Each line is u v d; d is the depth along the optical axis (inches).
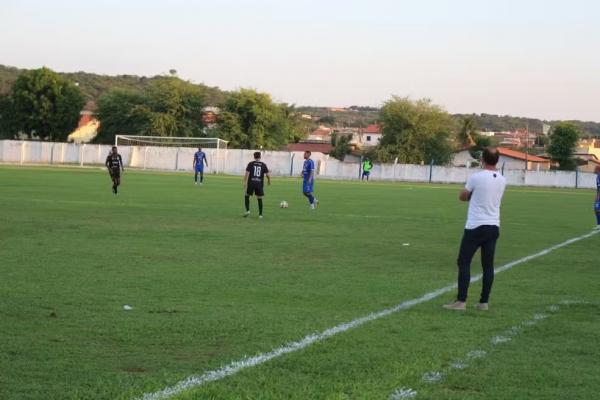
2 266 441.4
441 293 394.0
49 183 1449.3
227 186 1608.0
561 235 756.0
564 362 257.9
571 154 3922.2
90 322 301.0
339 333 292.5
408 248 601.6
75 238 594.6
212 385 221.8
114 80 6584.6
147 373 233.6
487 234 350.0
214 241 609.0
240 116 3447.3
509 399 216.4
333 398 211.8
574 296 394.9
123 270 441.1
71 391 213.5
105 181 1612.9
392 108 3457.2
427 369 244.5
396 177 2807.6
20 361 243.0
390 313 336.2
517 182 2751.0
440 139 3452.3
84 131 4008.4
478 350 271.6
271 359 252.5
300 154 2773.1
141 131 3398.1
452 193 1721.2
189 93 3469.5
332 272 461.7
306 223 805.2
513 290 413.4
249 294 375.9
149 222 752.3
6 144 2915.8
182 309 331.6
